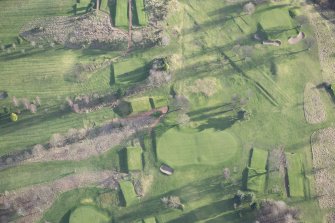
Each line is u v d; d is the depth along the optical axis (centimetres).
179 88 8700
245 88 8738
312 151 8262
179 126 8381
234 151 8212
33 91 8738
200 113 8506
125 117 8488
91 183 8006
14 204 7856
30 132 8381
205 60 8975
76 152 8231
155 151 8206
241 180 7988
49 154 8212
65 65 8956
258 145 8269
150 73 8731
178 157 8156
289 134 8381
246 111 8406
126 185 7956
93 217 7769
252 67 8919
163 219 7731
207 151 8206
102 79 8838
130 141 8306
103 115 8519
